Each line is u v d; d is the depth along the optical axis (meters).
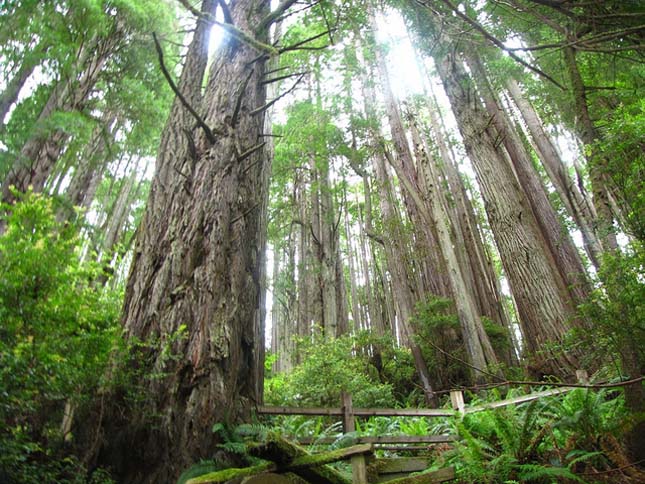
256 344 5.23
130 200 15.29
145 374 3.35
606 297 3.74
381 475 3.60
